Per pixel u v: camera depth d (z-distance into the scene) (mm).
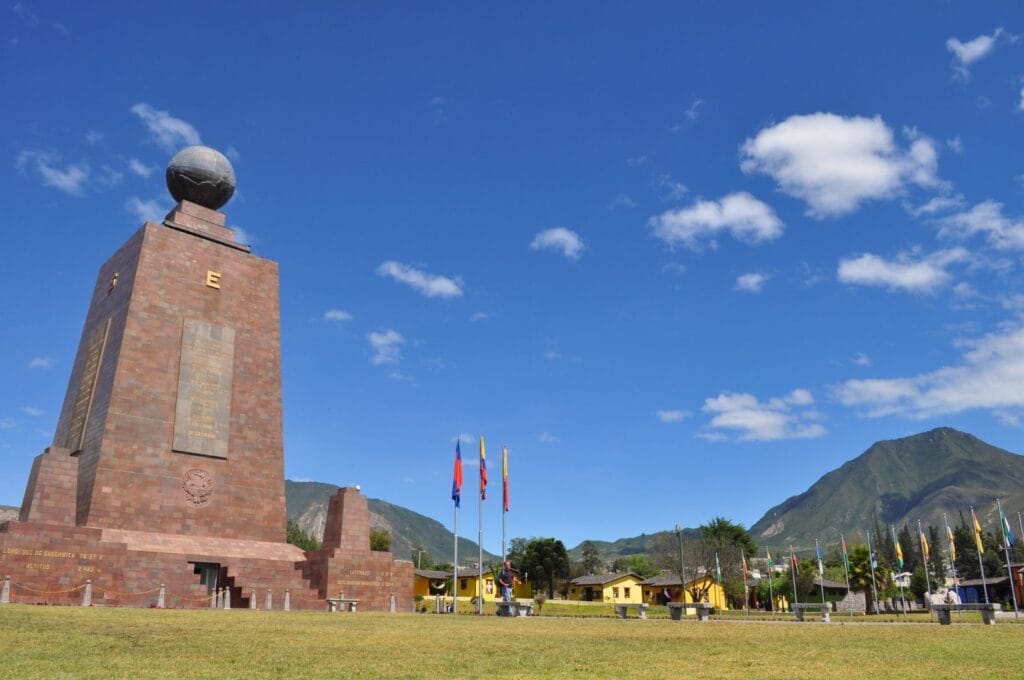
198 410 46188
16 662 13391
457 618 30984
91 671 12586
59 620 21500
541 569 107000
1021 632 23234
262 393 49469
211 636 18641
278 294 52344
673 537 109125
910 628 26141
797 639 19984
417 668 13648
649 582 99312
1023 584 64750
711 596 94438
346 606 42656
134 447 43281
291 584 43406
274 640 18109
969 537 121188
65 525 36875
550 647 17484
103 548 37562
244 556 44094
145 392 44562
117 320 46500
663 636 20906
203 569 42375
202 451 45656
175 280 47781
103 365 45938
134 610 29141
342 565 44250
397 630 22172
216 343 48219
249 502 46875
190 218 50188
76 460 40594
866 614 74000
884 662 14812
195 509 44625
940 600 82562
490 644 18078
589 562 140000
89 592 35656
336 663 14180
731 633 22359
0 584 34094
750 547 116125
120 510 41906
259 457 48094
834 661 14953
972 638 20594
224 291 49688
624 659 15234
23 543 35438
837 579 103062
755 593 101812
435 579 91312
